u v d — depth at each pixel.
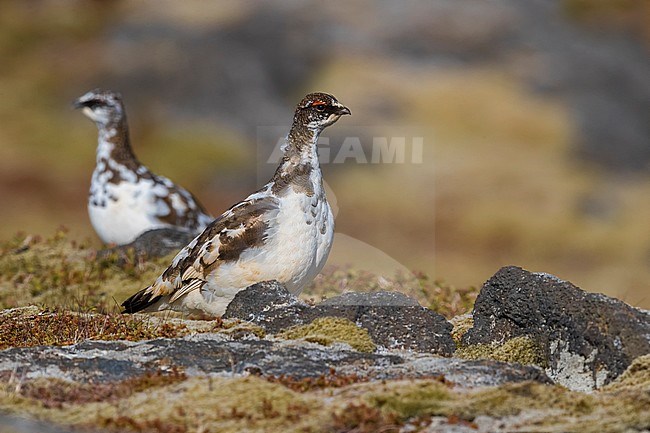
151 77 38.03
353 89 36.38
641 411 6.66
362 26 41.81
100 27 41.59
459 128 33.38
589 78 39.44
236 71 38.56
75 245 14.98
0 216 25.30
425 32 41.12
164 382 7.17
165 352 7.80
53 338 8.72
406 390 6.83
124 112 15.20
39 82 37.19
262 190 9.44
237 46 40.25
